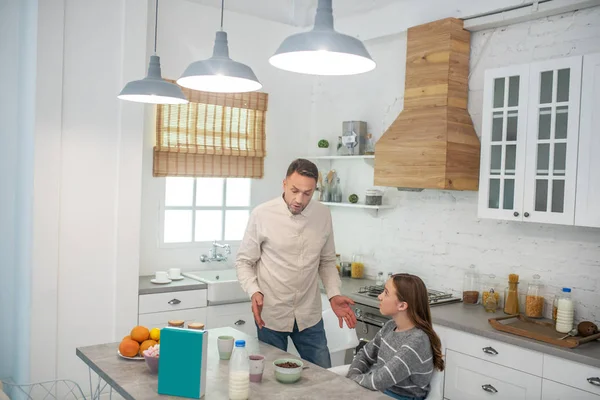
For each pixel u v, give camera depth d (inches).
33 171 144.9
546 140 132.0
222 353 102.3
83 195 153.6
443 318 141.0
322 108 213.2
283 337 126.3
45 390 148.8
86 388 154.9
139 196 161.8
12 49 162.7
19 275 157.6
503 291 154.7
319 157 199.6
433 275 173.9
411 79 164.4
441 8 165.9
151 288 163.5
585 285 137.5
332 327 142.5
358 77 198.5
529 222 149.0
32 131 146.3
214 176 192.1
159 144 179.3
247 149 199.0
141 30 160.7
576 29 140.3
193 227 193.9
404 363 97.1
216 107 191.0
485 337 131.3
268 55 205.6
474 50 161.3
